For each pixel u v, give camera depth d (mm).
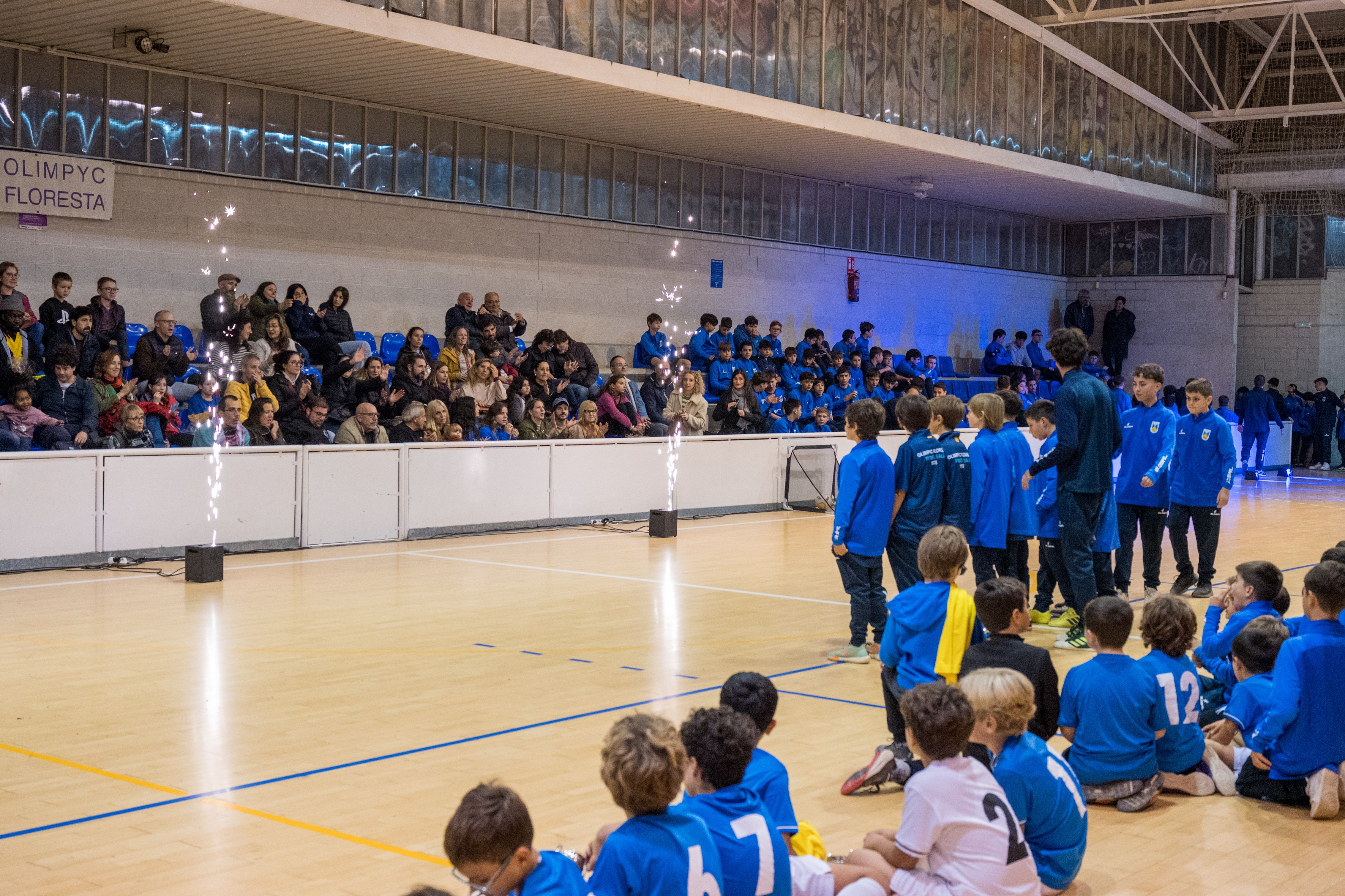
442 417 14141
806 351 21281
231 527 11922
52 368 12062
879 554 7805
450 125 18219
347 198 17188
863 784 5176
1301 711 5152
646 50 16734
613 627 8844
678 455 15922
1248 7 22984
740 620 9188
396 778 5344
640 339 21062
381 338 17562
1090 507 8320
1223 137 28438
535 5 15383
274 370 14062
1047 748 4375
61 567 10859
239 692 6871
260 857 4391
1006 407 8992
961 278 27312
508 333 17375
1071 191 25234
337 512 12664
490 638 8422
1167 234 29266
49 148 14430
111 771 5402
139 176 15195
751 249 22734
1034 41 23203
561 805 4992
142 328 15055
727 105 17750
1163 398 27781
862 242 24906
